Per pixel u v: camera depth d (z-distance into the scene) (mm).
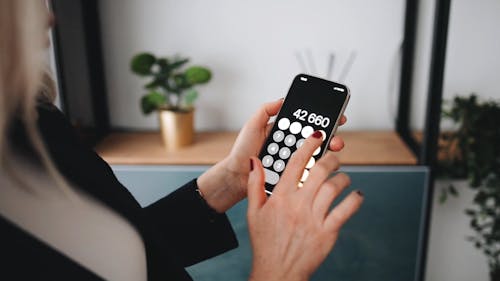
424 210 1418
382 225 1438
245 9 1611
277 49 1656
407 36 1567
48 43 343
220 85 1701
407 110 1642
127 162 1450
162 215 589
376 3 1589
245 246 1437
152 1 1609
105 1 1604
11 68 282
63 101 1312
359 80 1677
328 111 562
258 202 407
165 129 1516
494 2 1531
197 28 1641
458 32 1572
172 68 1525
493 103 1548
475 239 1775
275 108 581
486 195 1586
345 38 1634
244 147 575
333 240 391
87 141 1515
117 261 350
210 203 600
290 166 405
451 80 1636
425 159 1381
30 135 300
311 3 1598
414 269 1484
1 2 267
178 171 1405
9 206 306
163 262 427
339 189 393
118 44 1657
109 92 1712
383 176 1391
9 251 301
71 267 320
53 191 322
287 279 387
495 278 1746
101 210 354
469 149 1525
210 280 1481
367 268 1488
